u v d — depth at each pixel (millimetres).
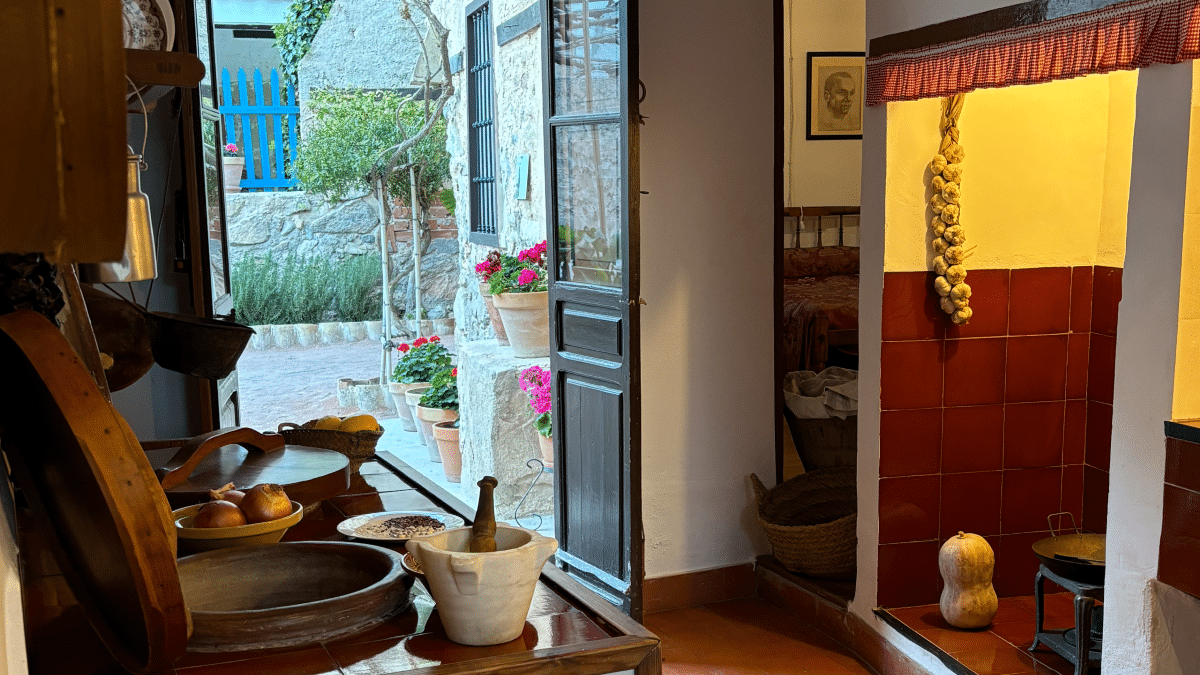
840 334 4816
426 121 8875
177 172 3742
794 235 5430
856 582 3615
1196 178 2322
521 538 1423
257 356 10172
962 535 3367
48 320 1145
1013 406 3543
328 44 10766
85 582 1289
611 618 1447
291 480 2029
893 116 3295
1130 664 2535
